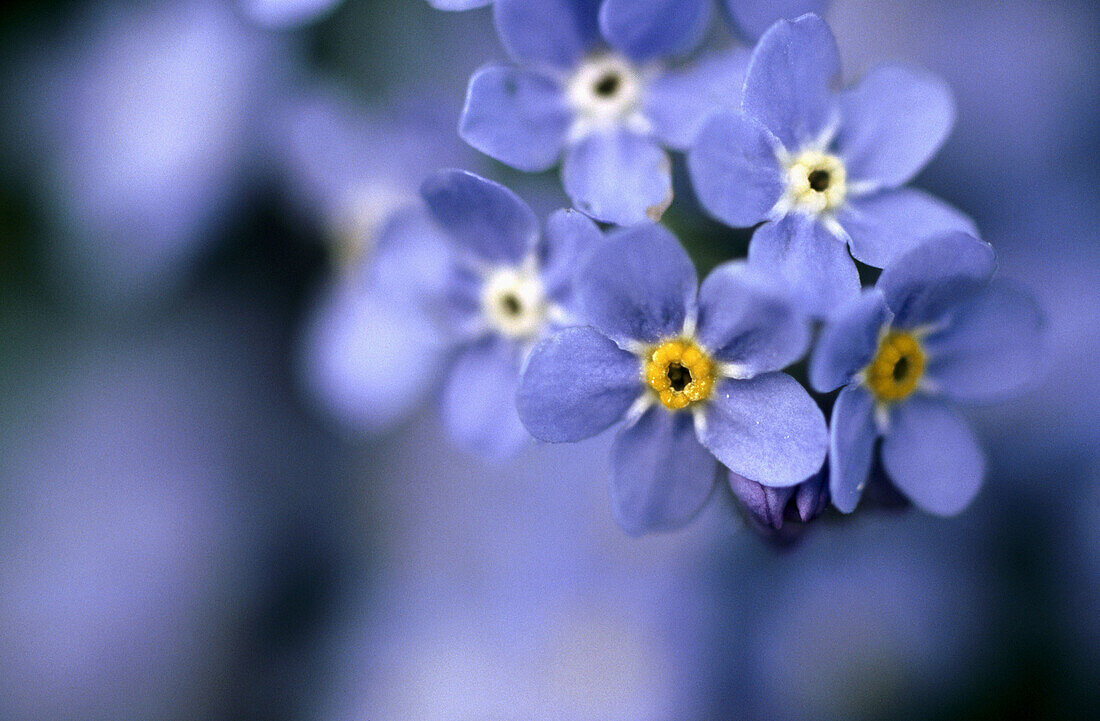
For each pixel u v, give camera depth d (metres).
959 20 0.10
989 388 0.07
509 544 0.10
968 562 0.09
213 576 0.10
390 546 0.10
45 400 0.10
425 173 0.09
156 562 0.10
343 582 0.10
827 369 0.07
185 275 0.10
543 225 0.08
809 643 0.09
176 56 0.10
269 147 0.10
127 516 0.10
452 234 0.08
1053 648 0.09
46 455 0.10
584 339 0.07
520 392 0.07
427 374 0.09
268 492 0.10
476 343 0.08
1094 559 0.09
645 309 0.07
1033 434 0.09
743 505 0.07
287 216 0.10
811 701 0.09
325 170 0.09
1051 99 0.10
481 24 0.09
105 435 0.10
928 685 0.09
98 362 0.10
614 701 0.09
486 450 0.08
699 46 0.08
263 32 0.10
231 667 0.10
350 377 0.09
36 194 0.10
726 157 0.07
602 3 0.07
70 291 0.10
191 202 0.10
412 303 0.08
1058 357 0.09
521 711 0.09
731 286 0.07
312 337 0.09
